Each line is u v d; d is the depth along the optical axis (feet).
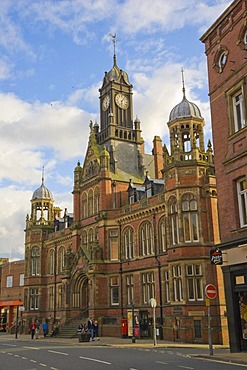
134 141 185.37
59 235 197.88
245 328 69.62
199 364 56.18
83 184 177.37
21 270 241.96
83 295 165.58
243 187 72.69
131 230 148.56
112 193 161.48
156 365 56.54
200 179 118.93
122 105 191.01
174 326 113.80
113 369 53.21
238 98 75.77
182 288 113.50
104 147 166.30
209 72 83.15
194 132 126.41
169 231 120.98
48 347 102.83
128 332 128.36
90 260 154.51
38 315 198.70
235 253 71.31
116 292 149.59
